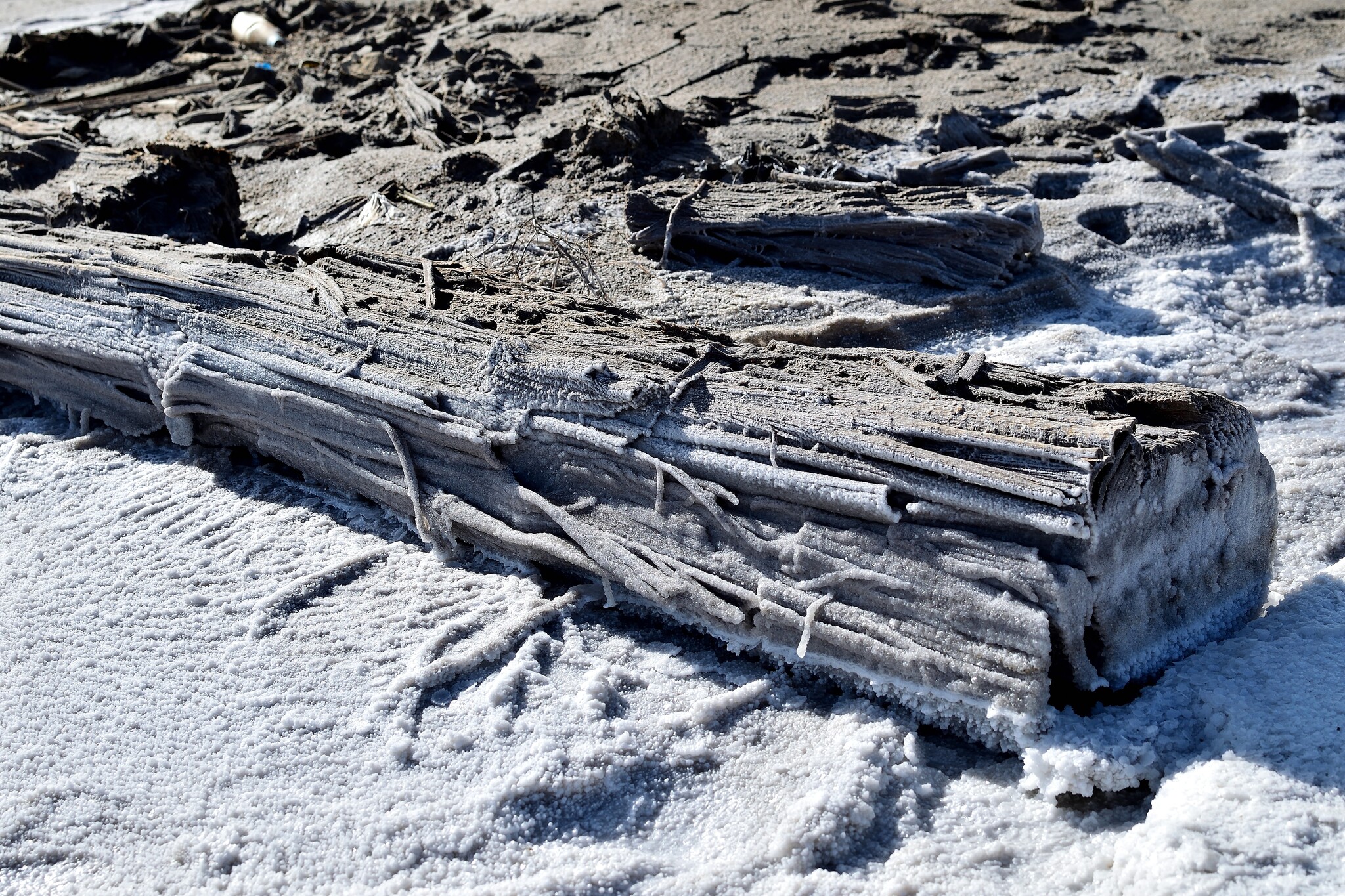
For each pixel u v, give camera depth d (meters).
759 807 3.84
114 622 4.80
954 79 10.94
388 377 5.19
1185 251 8.04
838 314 6.94
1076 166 8.94
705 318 6.95
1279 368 6.62
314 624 4.72
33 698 4.42
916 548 3.97
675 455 4.50
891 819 3.76
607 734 4.06
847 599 4.13
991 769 3.94
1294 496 5.46
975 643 3.86
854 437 4.17
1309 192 8.44
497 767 3.96
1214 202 8.32
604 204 8.41
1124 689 4.03
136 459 6.07
